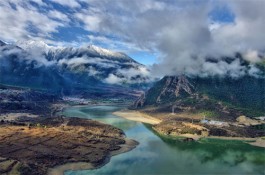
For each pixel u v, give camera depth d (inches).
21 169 7042.3
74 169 7716.5
